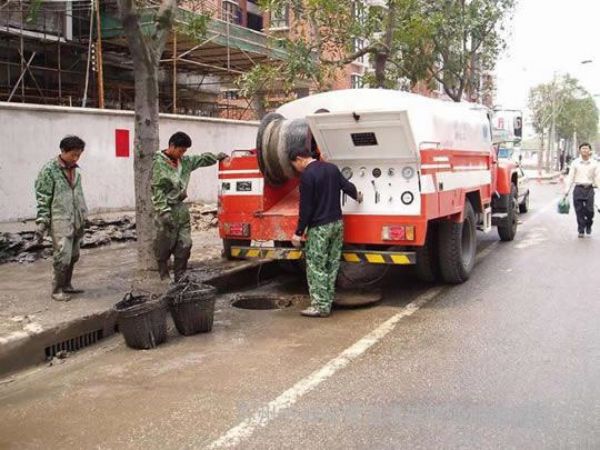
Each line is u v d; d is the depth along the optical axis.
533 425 4.29
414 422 4.38
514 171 13.23
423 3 18.17
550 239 13.20
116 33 16.94
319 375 5.35
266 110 16.62
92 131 13.16
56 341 6.10
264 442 4.14
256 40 19.50
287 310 7.75
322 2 13.43
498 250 11.88
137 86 8.08
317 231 7.21
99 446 4.19
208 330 6.77
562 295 8.12
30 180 11.99
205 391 5.07
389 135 7.20
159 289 7.59
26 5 15.45
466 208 9.27
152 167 7.69
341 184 7.33
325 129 7.45
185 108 22.22
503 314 7.25
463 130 9.16
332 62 14.62
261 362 5.75
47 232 7.12
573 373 5.28
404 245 7.62
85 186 13.09
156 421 4.54
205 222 13.53
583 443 4.02
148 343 6.25
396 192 7.49
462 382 5.12
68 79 18.11
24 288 7.69
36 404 4.96
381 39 15.38
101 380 5.43
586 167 13.25
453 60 22.52
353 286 8.85
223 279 8.77
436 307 7.64
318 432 4.26
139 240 8.28
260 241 8.16
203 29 9.67
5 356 5.62
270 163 7.82
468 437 4.13
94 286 7.81
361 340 6.34
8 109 11.61
